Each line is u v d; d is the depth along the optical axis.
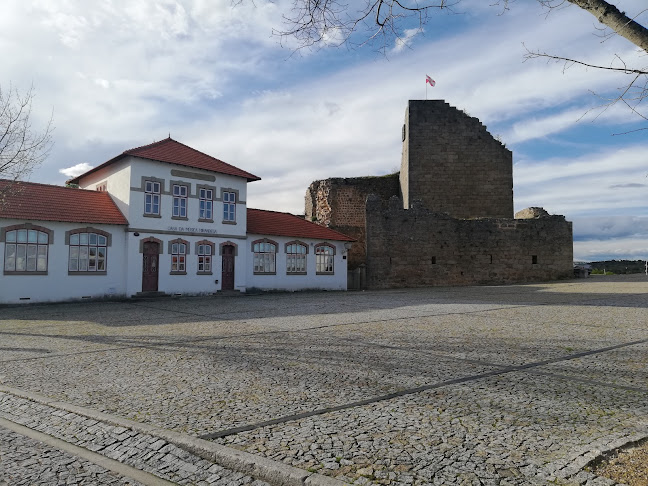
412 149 42.66
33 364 9.42
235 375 8.19
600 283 32.41
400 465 4.46
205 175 28.22
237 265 29.56
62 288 22.95
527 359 9.26
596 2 4.02
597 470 4.23
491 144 42.84
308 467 4.44
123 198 25.50
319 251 34.41
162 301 24.39
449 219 37.97
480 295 26.53
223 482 4.44
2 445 5.40
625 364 8.75
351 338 12.02
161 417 5.98
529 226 37.94
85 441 5.46
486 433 5.25
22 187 22.45
